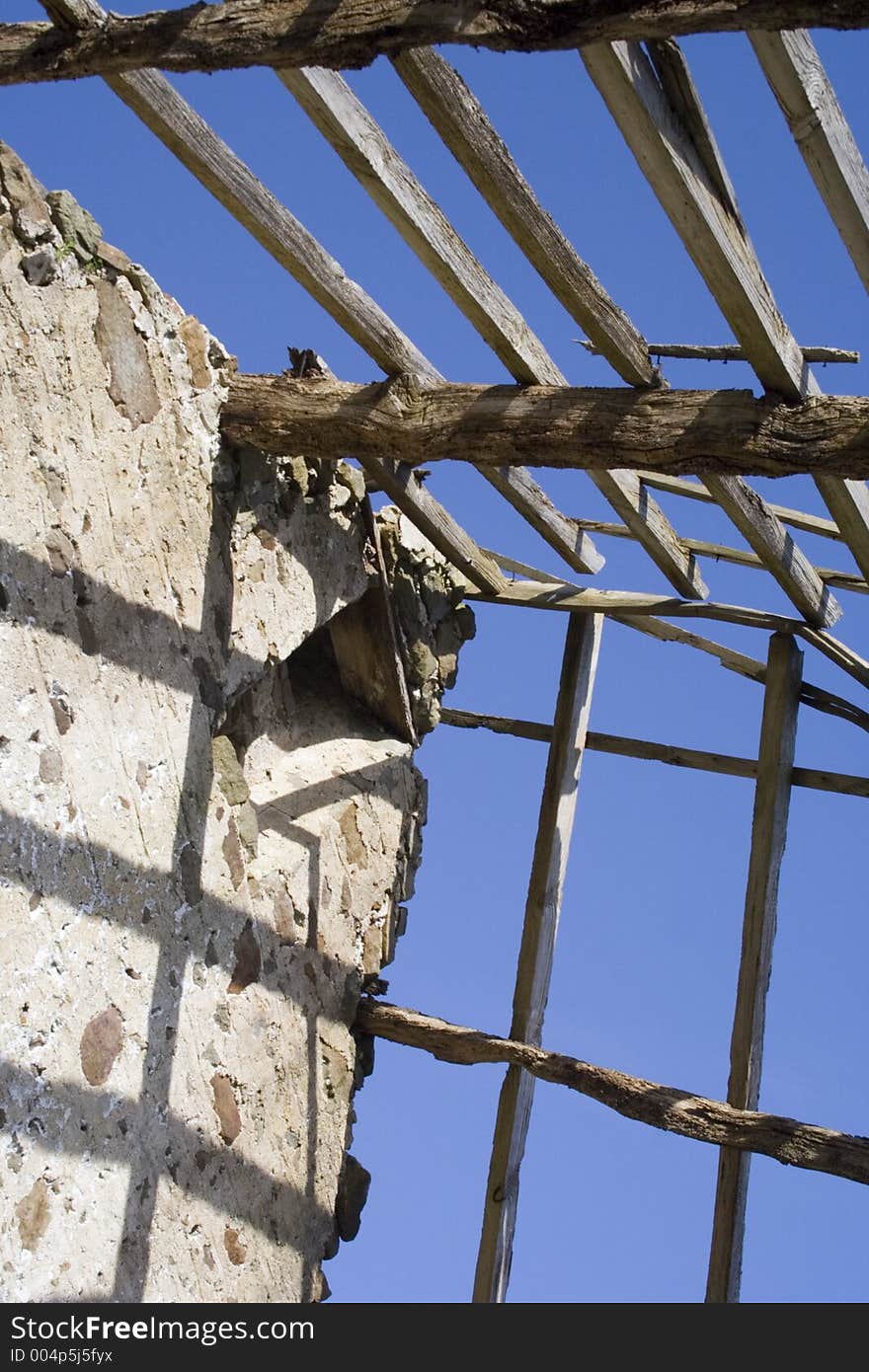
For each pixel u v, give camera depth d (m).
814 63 4.55
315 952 7.49
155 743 6.30
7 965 5.39
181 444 6.51
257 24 4.86
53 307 5.82
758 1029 7.30
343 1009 7.70
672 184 4.94
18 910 5.46
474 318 5.85
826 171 4.73
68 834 5.74
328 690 8.53
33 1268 5.40
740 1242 7.05
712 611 7.85
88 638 5.93
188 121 5.55
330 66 4.85
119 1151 5.91
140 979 6.11
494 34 4.48
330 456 6.59
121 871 6.03
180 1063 6.36
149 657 6.28
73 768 5.79
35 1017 5.51
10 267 5.62
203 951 6.58
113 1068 5.91
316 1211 7.28
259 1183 6.85
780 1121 6.97
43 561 5.71
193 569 6.59
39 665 5.65
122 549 6.15
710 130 4.91
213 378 6.70
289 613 7.26
